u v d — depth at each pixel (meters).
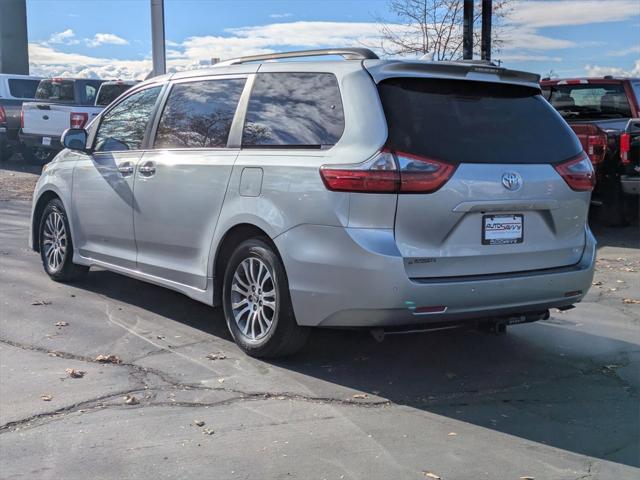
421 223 4.09
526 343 5.45
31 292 6.48
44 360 4.73
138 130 5.88
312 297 4.29
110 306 6.09
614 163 10.23
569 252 4.71
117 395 4.16
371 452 3.53
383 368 4.78
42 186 6.91
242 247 4.79
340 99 4.36
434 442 3.67
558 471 3.40
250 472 3.30
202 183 5.05
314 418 3.92
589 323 6.05
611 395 4.42
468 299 4.20
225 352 4.97
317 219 4.21
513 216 4.39
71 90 17.39
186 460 3.40
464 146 4.25
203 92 5.38
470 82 4.48
